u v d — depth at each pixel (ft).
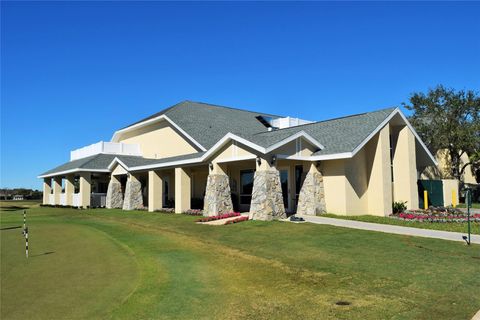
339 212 60.08
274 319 20.15
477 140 98.17
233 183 79.00
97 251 39.55
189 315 20.92
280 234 44.11
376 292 23.79
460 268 28.45
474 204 91.09
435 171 101.30
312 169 61.62
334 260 31.86
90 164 98.02
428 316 19.84
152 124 102.12
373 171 63.52
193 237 45.55
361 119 68.08
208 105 106.32
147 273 29.63
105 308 22.43
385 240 39.14
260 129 95.09
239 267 30.81
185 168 73.56
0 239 49.78
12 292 25.79
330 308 21.40
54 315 21.53
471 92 100.63
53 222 70.03
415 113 107.86
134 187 88.53
